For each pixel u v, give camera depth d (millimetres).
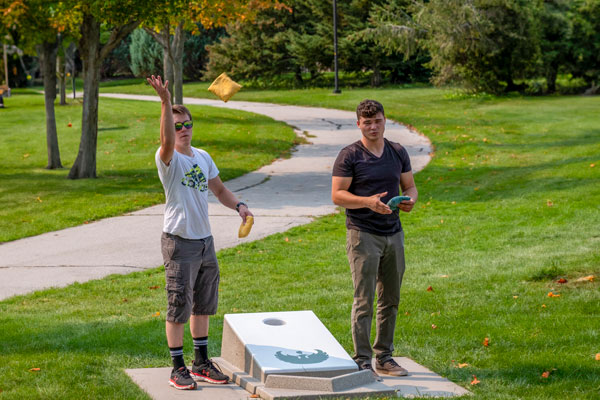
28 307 14727
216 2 40875
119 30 34844
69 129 54000
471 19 65000
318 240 21359
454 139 44219
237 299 14680
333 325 12070
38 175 36500
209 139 46469
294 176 34906
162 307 14414
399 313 12805
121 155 42219
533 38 67062
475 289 14461
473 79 70562
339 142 47000
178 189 8492
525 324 11562
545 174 30328
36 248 21359
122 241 22062
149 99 83500
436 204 26312
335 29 79438
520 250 18109
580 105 59281
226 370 9148
